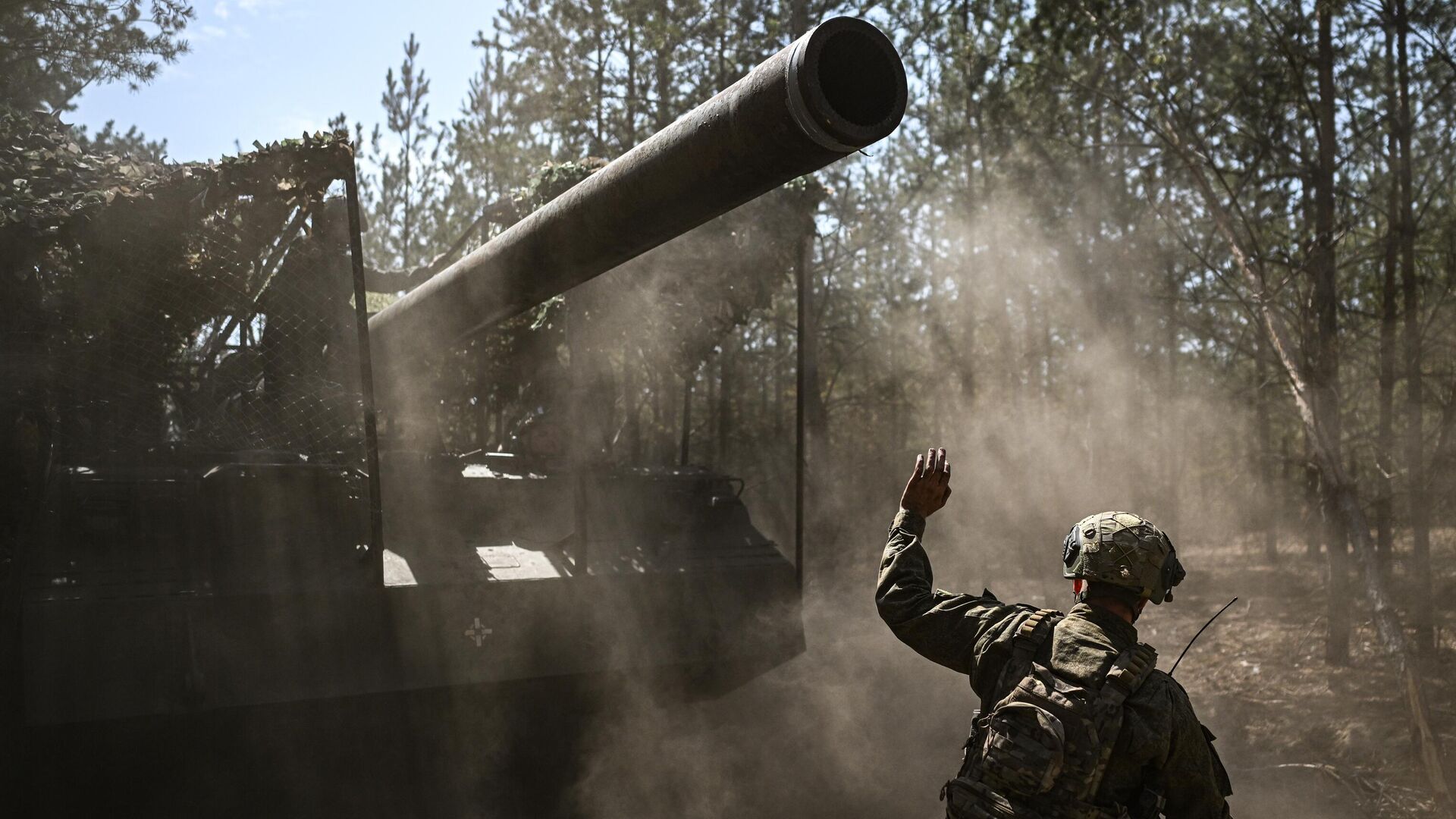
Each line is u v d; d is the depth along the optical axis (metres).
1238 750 6.71
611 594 5.78
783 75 3.35
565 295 6.82
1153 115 11.43
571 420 6.30
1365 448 10.27
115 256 5.78
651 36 12.72
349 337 6.25
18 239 5.44
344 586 5.17
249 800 4.96
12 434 6.14
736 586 6.14
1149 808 2.39
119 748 4.66
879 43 3.38
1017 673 2.50
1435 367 10.44
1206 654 9.28
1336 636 8.59
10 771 4.68
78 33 7.73
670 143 3.88
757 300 7.84
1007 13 11.05
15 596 4.94
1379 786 5.89
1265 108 10.06
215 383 6.27
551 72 14.01
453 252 8.01
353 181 5.52
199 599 4.89
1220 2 10.30
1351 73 10.02
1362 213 10.39
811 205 7.41
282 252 6.01
